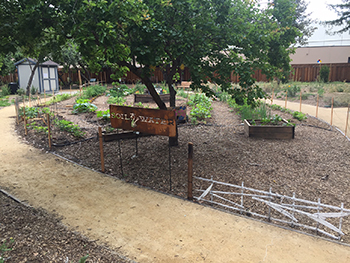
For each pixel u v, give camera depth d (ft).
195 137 28.73
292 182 18.65
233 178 19.03
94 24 17.12
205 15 20.18
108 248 11.66
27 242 11.59
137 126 18.72
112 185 17.88
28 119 34.32
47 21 18.93
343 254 11.53
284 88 69.21
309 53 102.12
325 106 49.57
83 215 14.28
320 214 12.64
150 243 12.06
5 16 18.33
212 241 12.25
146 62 19.20
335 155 23.88
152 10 18.74
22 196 16.21
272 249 11.76
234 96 24.68
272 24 22.58
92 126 32.96
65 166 21.03
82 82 100.37
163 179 18.75
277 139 28.40
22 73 72.64
